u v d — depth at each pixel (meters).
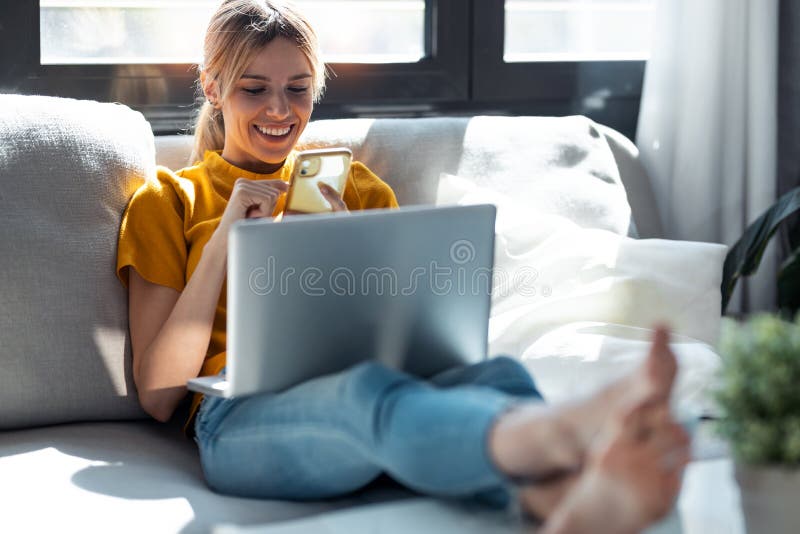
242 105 1.79
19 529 1.22
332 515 1.08
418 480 1.11
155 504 1.31
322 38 2.42
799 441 0.91
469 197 1.98
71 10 2.20
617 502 0.90
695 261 1.89
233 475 1.40
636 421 0.91
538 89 2.58
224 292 1.71
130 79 2.24
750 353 0.97
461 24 2.50
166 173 1.78
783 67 2.51
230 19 1.79
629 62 2.63
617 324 1.82
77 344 1.63
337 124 2.06
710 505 1.08
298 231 1.26
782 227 2.53
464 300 1.43
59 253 1.64
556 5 2.57
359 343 1.36
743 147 2.49
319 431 1.25
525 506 1.06
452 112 2.53
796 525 0.93
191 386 1.46
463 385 1.33
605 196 2.14
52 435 1.58
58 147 1.70
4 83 2.13
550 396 1.66
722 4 2.40
